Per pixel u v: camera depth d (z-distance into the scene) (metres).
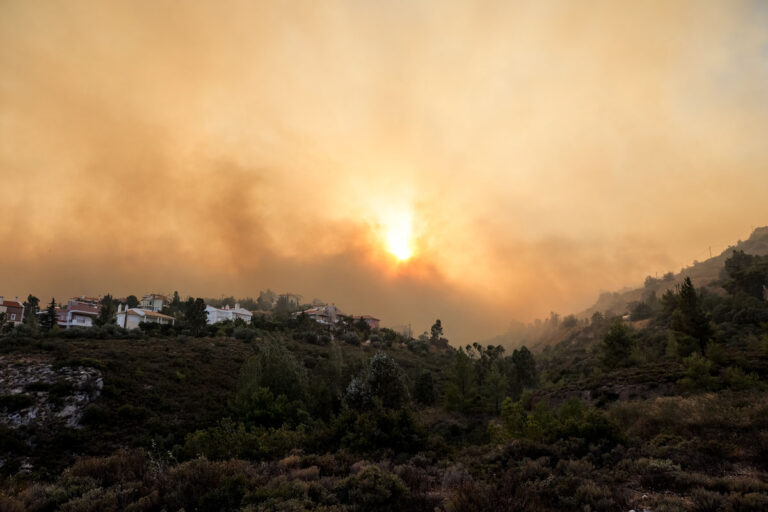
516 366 62.88
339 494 8.50
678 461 10.44
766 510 6.84
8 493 9.42
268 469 10.66
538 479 9.32
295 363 33.62
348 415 15.74
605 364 49.97
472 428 33.72
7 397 26.70
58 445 24.06
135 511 7.79
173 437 26.75
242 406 27.20
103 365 34.88
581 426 13.31
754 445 10.98
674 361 41.53
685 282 44.19
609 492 8.42
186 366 41.31
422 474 10.72
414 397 45.41
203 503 8.18
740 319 72.69
